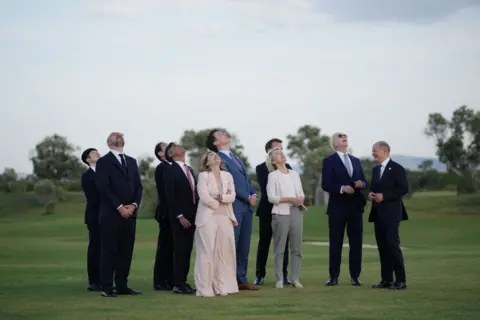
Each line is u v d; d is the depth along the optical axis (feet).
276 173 42.88
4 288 43.29
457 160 342.03
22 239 148.66
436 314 30.91
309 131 420.36
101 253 39.63
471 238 145.89
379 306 33.42
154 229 170.81
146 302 36.04
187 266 41.01
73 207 305.94
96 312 32.65
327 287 41.86
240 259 42.24
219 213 39.81
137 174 40.68
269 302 35.32
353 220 42.96
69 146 460.14
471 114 339.16
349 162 43.68
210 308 33.53
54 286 44.83
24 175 408.05
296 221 42.50
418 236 151.94
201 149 288.71
